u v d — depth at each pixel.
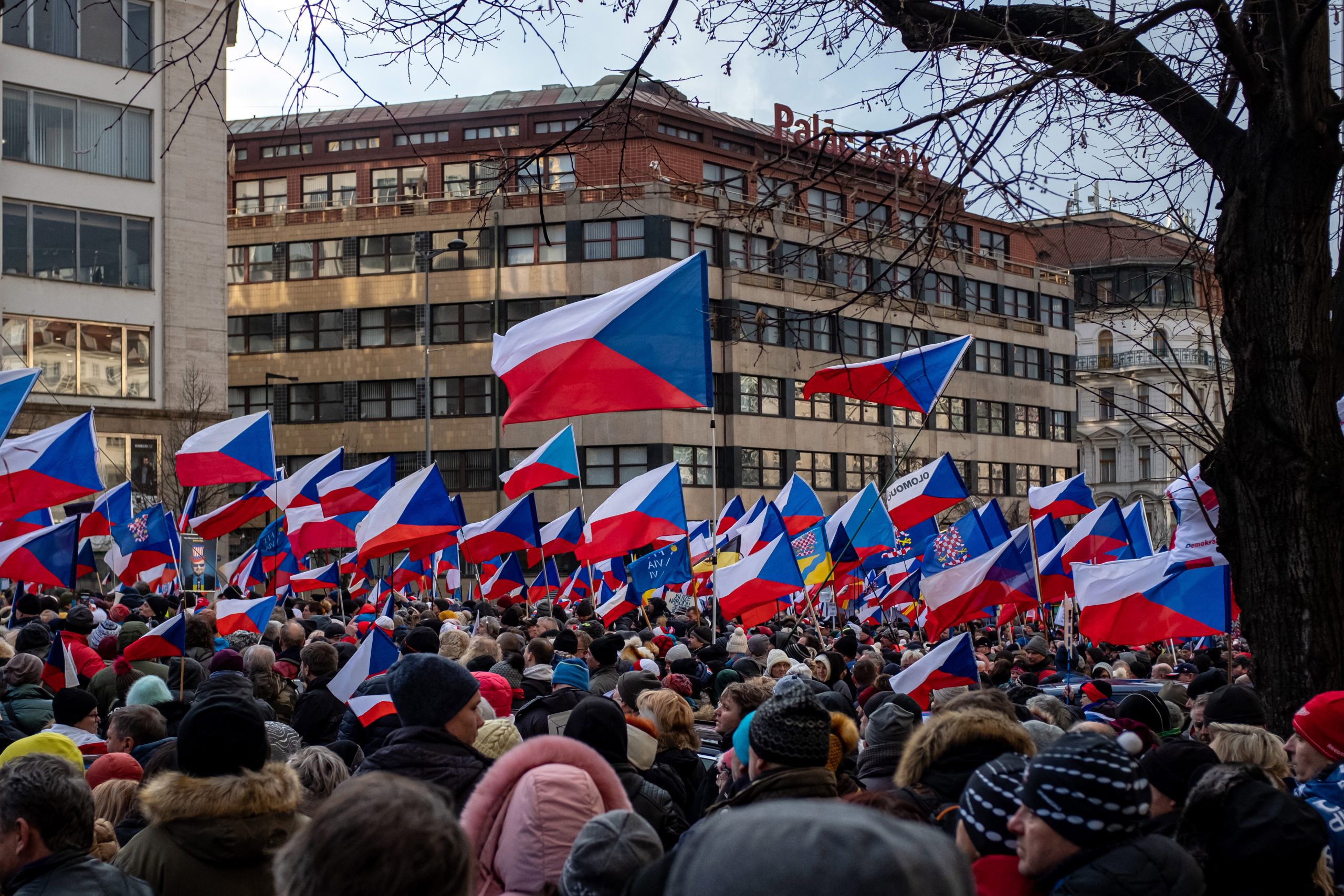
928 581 11.66
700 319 8.06
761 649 12.54
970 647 8.98
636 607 17.69
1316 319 6.53
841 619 22.45
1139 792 3.17
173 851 3.95
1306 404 6.48
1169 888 3.08
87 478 11.88
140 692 7.48
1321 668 6.30
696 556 22.64
